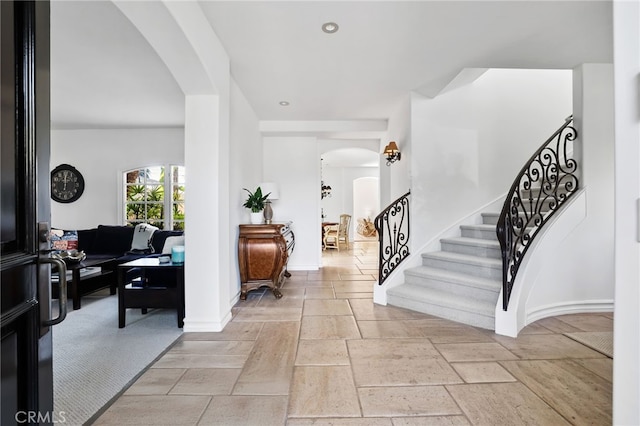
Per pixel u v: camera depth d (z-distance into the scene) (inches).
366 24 96.7
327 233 340.8
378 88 148.3
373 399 70.1
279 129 203.0
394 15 92.1
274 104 171.6
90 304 145.5
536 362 86.1
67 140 235.5
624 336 31.3
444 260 141.9
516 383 76.2
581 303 122.0
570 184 123.3
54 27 101.7
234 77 136.1
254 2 86.6
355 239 442.0
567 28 98.6
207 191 108.0
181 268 116.0
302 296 153.3
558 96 167.6
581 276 121.4
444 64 123.5
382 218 145.2
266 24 96.7
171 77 143.0
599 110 120.1
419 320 119.0
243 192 159.3
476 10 90.0
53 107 187.2
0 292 32.1
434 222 155.6
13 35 33.9
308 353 92.4
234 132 141.3
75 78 144.0
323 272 213.6
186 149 107.4
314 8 89.2
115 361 89.4
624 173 31.3
